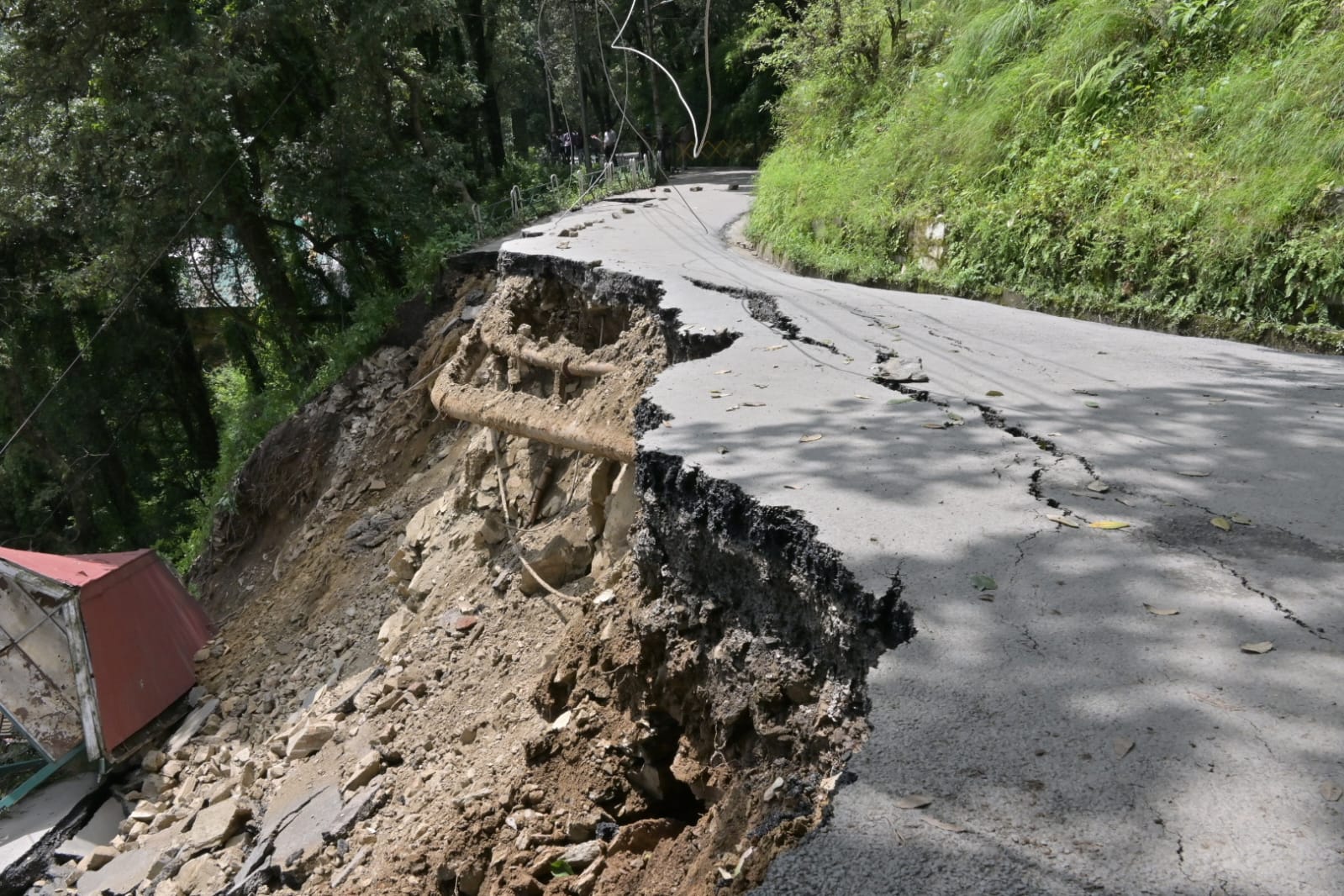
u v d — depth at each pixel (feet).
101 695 40.63
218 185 65.87
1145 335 25.96
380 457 53.78
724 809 13.89
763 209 53.67
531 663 26.73
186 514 100.12
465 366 40.91
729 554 14.98
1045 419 17.95
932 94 46.60
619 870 17.24
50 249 82.79
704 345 26.08
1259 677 9.51
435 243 63.00
